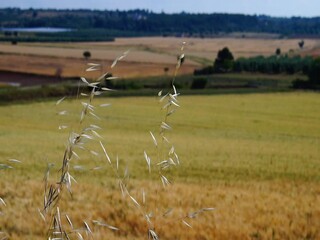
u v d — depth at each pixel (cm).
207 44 19112
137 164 2348
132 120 5462
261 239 1037
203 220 1114
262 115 6241
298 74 10531
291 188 1831
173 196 1364
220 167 2453
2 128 4672
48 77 8788
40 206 1138
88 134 411
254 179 2120
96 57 12206
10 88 7294
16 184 1467
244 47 18050
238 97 7719
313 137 4759
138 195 1328
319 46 18300
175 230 1005
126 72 9894
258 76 10169
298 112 6494
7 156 2523
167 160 426
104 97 7225
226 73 10550
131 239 941
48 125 5009
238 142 4084
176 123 5472
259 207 1327
